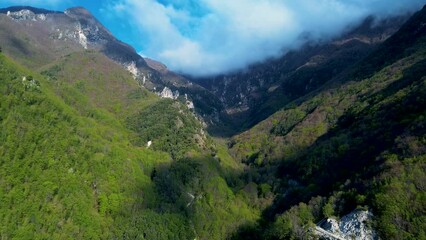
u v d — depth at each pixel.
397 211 123.31
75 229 146.38
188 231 181.88
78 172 170.38
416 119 161.75
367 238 124.38
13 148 148.38
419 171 132.38
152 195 196.25
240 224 193.50
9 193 134.00
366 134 197.25
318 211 153.88
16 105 168.00
